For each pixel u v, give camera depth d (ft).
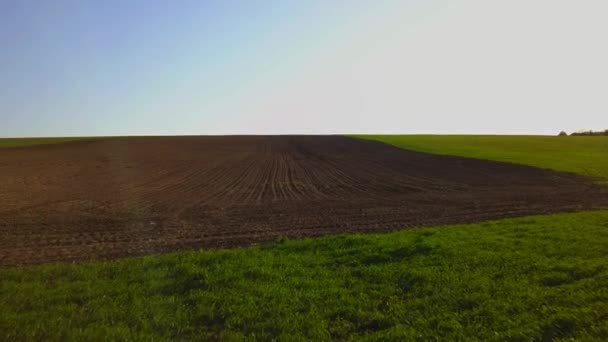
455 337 20.26
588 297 23.38
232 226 55.93
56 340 20.07
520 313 22.35
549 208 69.36
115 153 207.21
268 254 36.14
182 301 25.27
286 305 24.50
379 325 22.18
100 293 26.30
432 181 114.52
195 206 74.79
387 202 79.30
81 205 75.20
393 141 269.85
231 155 204.44
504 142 253.44
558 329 20.26
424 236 42.24
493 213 65.05
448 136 323.37
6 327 21.38
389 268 30.91
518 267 29.81
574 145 231.09
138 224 57.47
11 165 151.53
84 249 42.50
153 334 20.94
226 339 20.52
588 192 91.50
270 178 123.34
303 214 66.08
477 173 131.13
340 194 91.86
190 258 34.22
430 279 27.78
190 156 197.77
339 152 213.87
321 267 32.17
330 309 24.00
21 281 29.12
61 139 306.14
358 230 52.80
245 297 25.67
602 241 36.88
